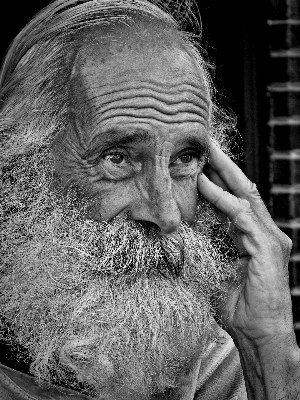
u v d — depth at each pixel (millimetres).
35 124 1471
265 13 2854
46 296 1471
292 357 1612
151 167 1431
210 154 1656
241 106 2889
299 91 2879
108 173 1435
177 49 1470
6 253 1500
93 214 1448
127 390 1565
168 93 1425
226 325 1664
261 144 2900
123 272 1442
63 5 1547
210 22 2812
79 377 1533
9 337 1536
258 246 1629
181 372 1634
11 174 1500
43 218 1471
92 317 1449
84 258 1440
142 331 1455
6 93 1543
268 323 1614
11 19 2443
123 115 1401
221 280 1656
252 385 1657
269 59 2873
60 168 1454
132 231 1439
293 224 2885
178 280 1494
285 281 1646
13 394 1475
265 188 2912
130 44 1433
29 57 1521
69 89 1437
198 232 1577
